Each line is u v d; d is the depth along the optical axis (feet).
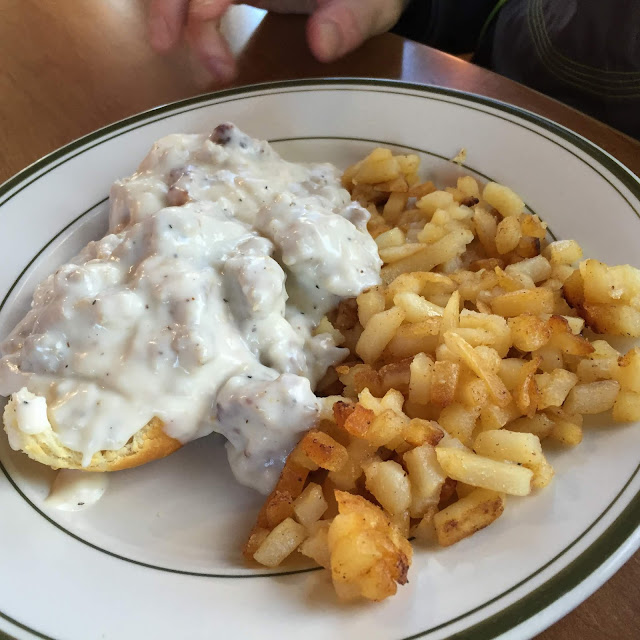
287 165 1.27
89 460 0.92
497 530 0.81
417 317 1.02
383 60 1.60
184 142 1.23
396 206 1.27
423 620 0.73
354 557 0.75
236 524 0.94
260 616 0.78
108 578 0.85
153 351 0.94
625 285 0.99
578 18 1.70
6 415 0.92
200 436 0.99
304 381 0.96
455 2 2.27
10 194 1.31
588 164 1.20
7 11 1.96
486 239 1.18
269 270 1.01
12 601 0.80
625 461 0.83
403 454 0.89
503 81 1.50
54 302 0.98
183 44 1.71
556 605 0.71
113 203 1.20
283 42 1.70
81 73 1.71
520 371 0.93
